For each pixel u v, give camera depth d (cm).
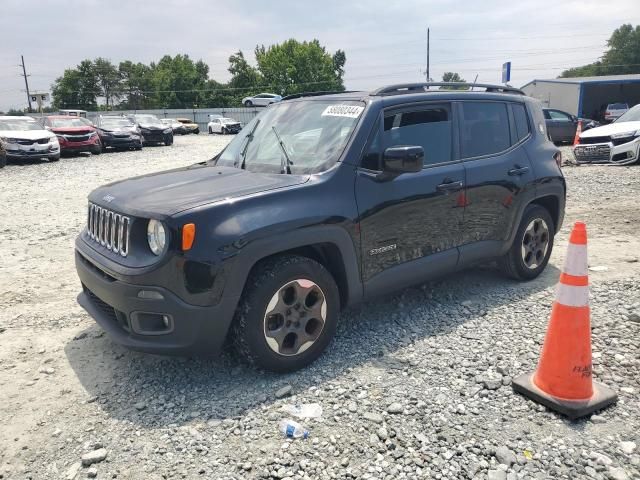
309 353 361
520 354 376
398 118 416
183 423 308
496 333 411
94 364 383
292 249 363
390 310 462
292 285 347
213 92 8631
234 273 322
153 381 356
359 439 288
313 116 429
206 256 314
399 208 399
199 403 327
